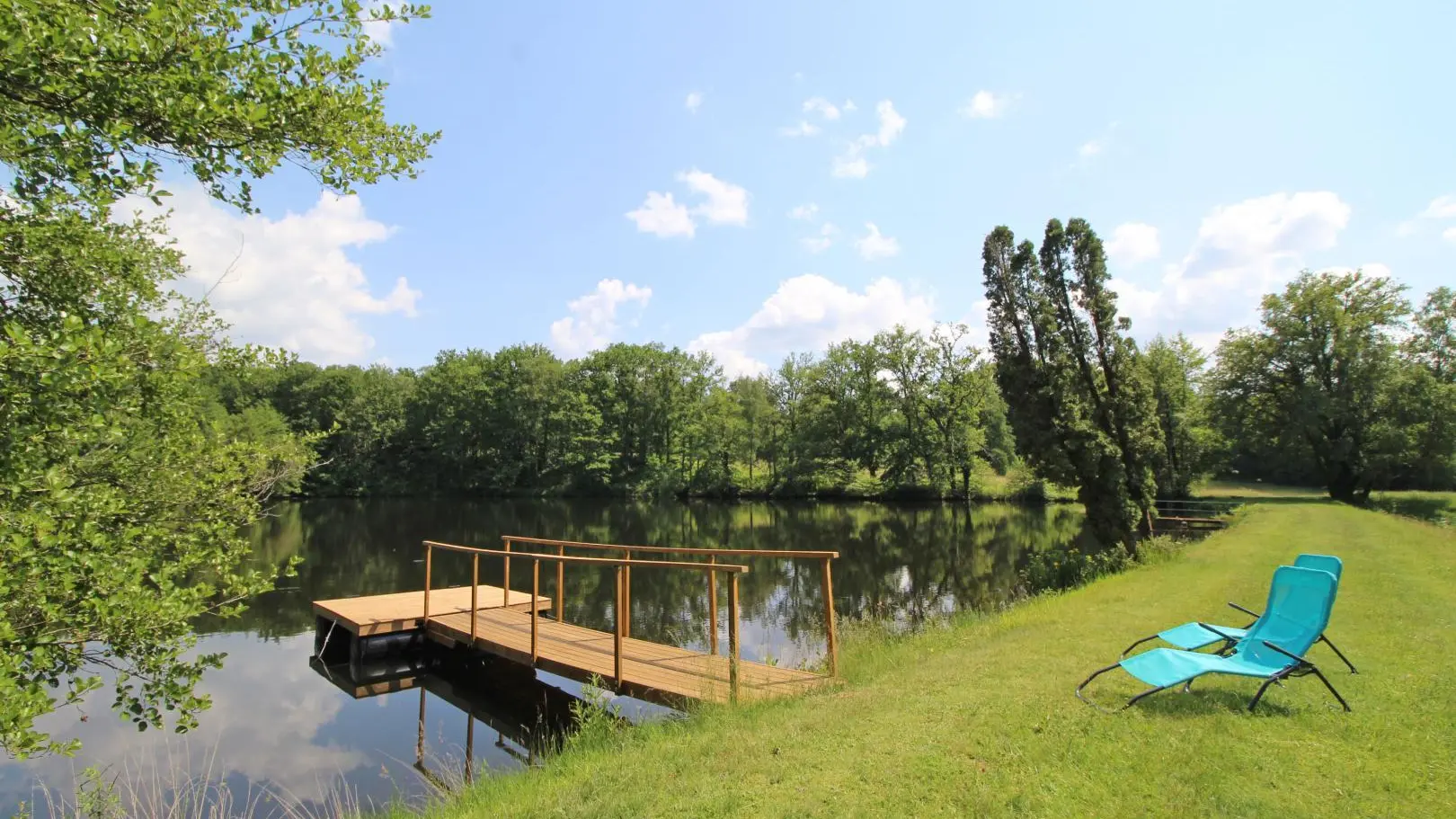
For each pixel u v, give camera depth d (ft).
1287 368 142.41
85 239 18.65
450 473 202.59
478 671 38.45
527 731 29.45
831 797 12.94
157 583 16.76
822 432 191.21
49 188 15.42
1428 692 17.24
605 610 55.47
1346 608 28.45
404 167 17.38
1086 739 14.96
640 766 15.83
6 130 12.79
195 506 21.94
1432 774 12.89
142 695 16.39
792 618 52.31
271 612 53.83
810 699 20.49
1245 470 191.31
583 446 197.16
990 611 42.88
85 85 12.69
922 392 176.55
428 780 24.81
